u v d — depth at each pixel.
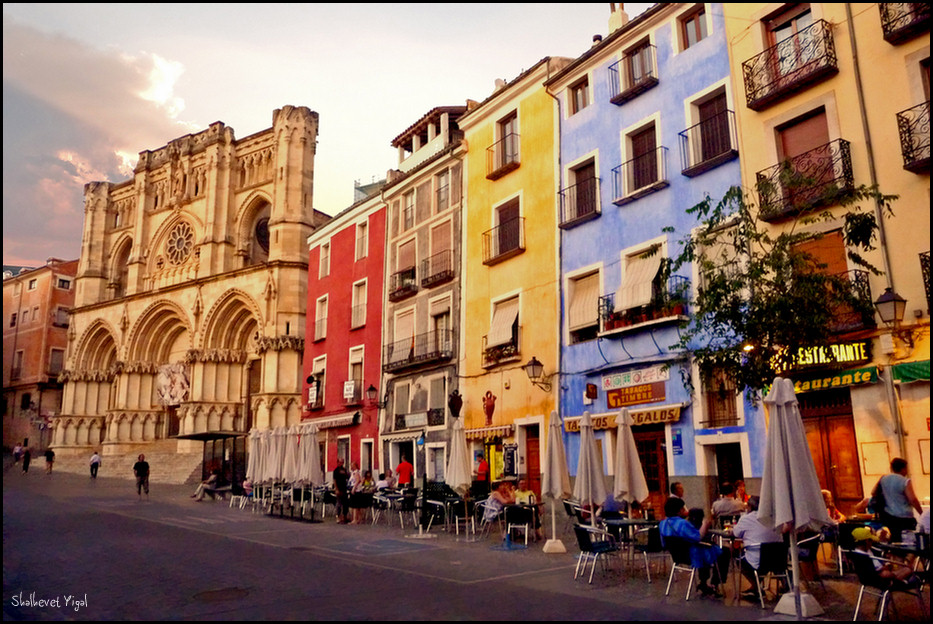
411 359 30.34
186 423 46.50
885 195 13.95
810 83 17.20
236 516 23.62
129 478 46.47
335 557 13.76
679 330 19.41
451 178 30.55
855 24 16.55
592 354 22.28
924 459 14.04
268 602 9.41
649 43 22.28
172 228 55.19
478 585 10.60
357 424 34.62
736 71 19.27
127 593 10.30
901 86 15.51
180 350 53.72
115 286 59.59
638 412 20.17
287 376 44.06
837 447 15.80
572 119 24.78
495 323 26.50
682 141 20.62
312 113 49.25
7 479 43.34
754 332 13.03
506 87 27.58
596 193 23.12
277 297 44.94
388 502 21.12
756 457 17.09
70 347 58.88
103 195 61.16
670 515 10.62
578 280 23.66
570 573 12.05
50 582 11.26
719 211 14.73
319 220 53.25
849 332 15.33
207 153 53.09
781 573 9.79
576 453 22.27
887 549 9.02
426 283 30.48
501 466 25.27
